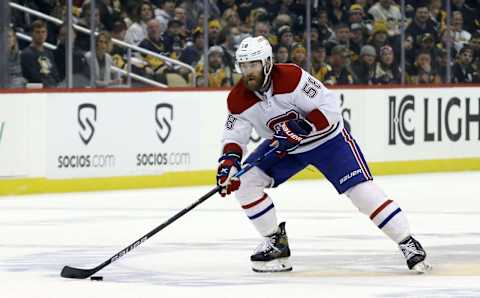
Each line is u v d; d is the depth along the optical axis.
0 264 16.59
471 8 36.59
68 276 15.03
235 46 32.34
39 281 14.80
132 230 20.86
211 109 30.50
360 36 34.41
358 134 33.28
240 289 13.93
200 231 20.59
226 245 18.64
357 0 34.31
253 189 15.41
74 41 29.23
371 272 15.50
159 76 31.33
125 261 16.81
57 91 27.78
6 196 27.09
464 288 13.95
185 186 29.98
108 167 28.72
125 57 30.58
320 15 33.66
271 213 15.50
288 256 15.62
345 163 15.16
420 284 14.31
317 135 14.98
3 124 26.98
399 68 35.12
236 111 15.14
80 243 19.09
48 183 27.78
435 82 35.88
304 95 14.83
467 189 29.09
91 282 14.66
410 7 35.25
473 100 35.84
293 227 21.12
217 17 32.03
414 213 23.56
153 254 17.58
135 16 30.80
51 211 24.08
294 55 33.28
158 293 13.64
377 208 15.16
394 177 32.88
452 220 22.33
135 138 29.09
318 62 33.75
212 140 30.55
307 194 27.70
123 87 30.02
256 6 32.69
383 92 33.78
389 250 17.91
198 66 31.84
